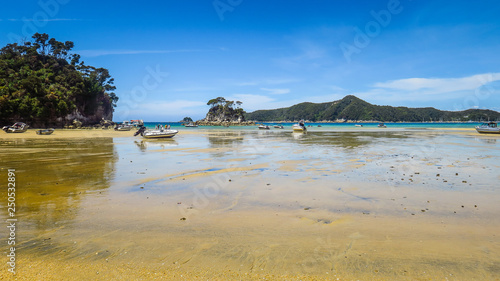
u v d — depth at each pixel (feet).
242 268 14.82
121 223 21.52
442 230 19.95
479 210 24.38
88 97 335.47
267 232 19.74
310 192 30.94
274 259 15.74
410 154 64.34
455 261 15.43
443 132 181.47
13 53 327.47
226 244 17.72
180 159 58.39
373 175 40.04
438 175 39.63
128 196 29.55
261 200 28.04
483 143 94.12
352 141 107.04
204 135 163.32
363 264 15.16
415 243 17.83
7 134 164.66
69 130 233.35
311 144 93.81
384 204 26.37
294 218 22.71
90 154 67.72
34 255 16.20
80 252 16.58
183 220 22.27
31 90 270.05
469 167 46.24
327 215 23.41
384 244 17.69
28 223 21.38
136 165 50.47
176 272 14.42
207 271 14.52
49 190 31.89
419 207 25.40
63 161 55.31
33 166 48.93
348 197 28.84
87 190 32.07
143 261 15.53
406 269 14.58
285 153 67.62
